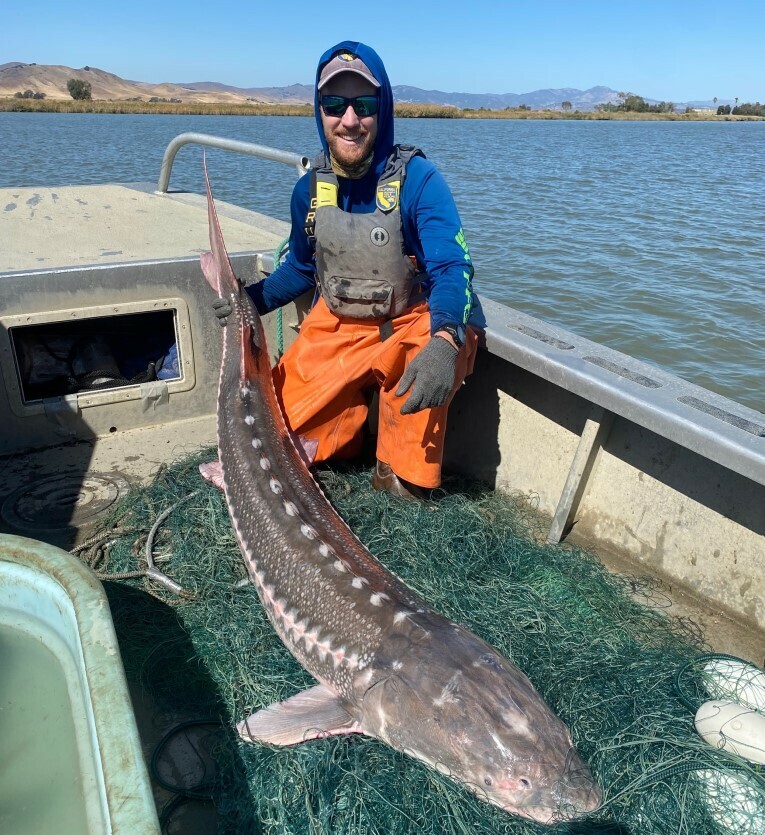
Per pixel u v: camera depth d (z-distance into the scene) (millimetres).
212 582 3443
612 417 3711
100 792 1995
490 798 2301
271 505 3324
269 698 2854
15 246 5230
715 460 2971
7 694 2656
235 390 3949
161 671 3047
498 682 2439
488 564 3568
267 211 20172
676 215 22547
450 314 3391
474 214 21594
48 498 4285
